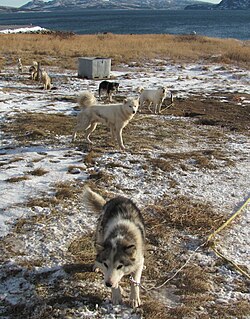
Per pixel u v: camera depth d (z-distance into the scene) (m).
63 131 10.55
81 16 196.50
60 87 18.19
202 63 27.17
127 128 11.38
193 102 15.93
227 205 6.70
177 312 4.11
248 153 9.55
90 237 5.48
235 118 13.51
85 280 4.59
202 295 4.44
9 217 5.96
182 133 11.23
